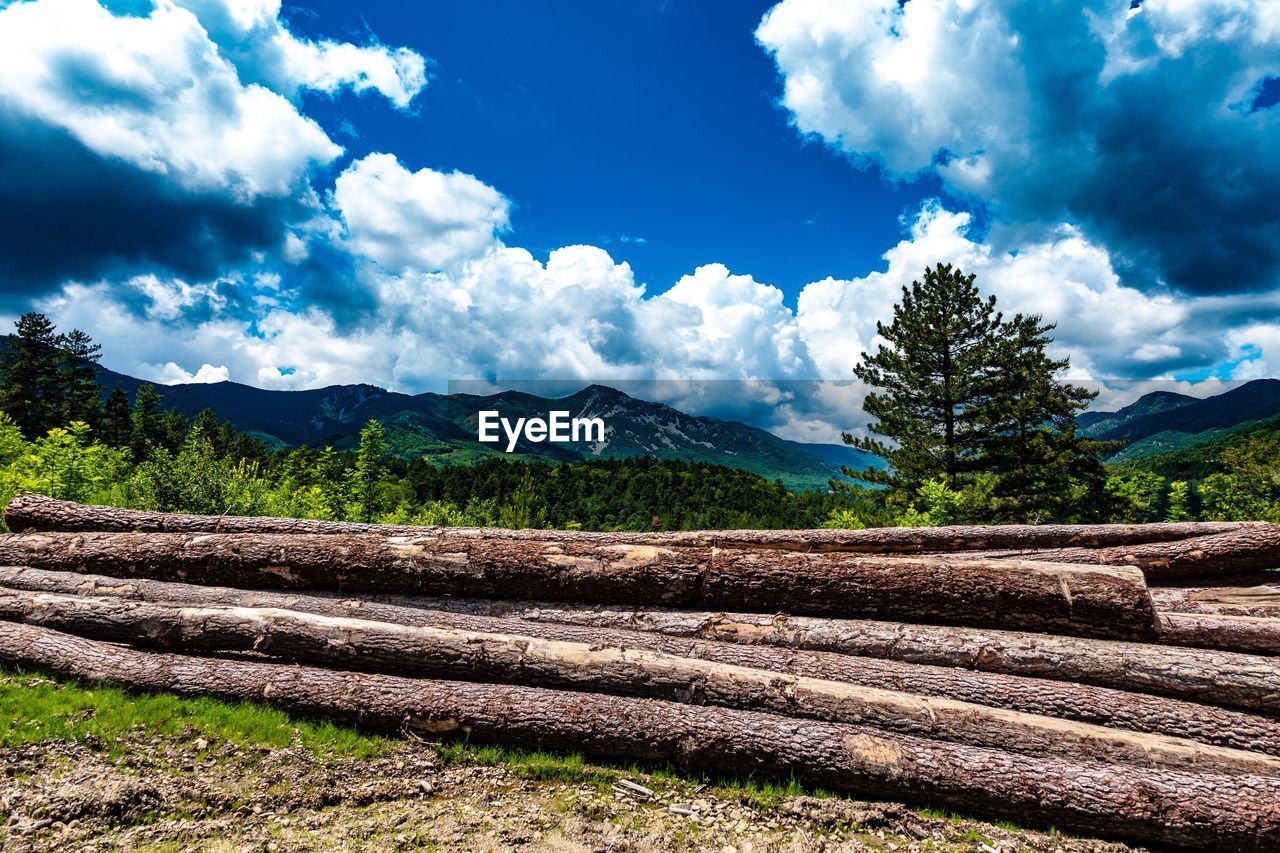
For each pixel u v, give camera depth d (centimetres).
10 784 375
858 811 410
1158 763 420
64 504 756
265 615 554
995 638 511
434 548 628
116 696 494
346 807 396
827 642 540
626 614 589
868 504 2420
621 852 366
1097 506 2638
